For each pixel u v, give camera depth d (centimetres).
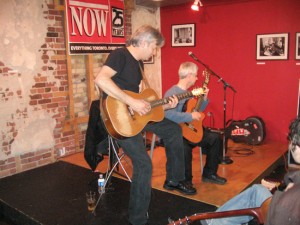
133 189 214
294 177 125
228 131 444
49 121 378
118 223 229
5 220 274
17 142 349
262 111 453
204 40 484
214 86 488
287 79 425
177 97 250
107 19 426
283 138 441
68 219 237
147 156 213
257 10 431
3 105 332
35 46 353
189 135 285
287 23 411
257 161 367
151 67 520
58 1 370
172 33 514
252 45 444
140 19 496
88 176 329
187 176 288
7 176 337
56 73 379
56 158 389
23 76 346
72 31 382
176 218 235
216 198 269
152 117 224
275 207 118
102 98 211
